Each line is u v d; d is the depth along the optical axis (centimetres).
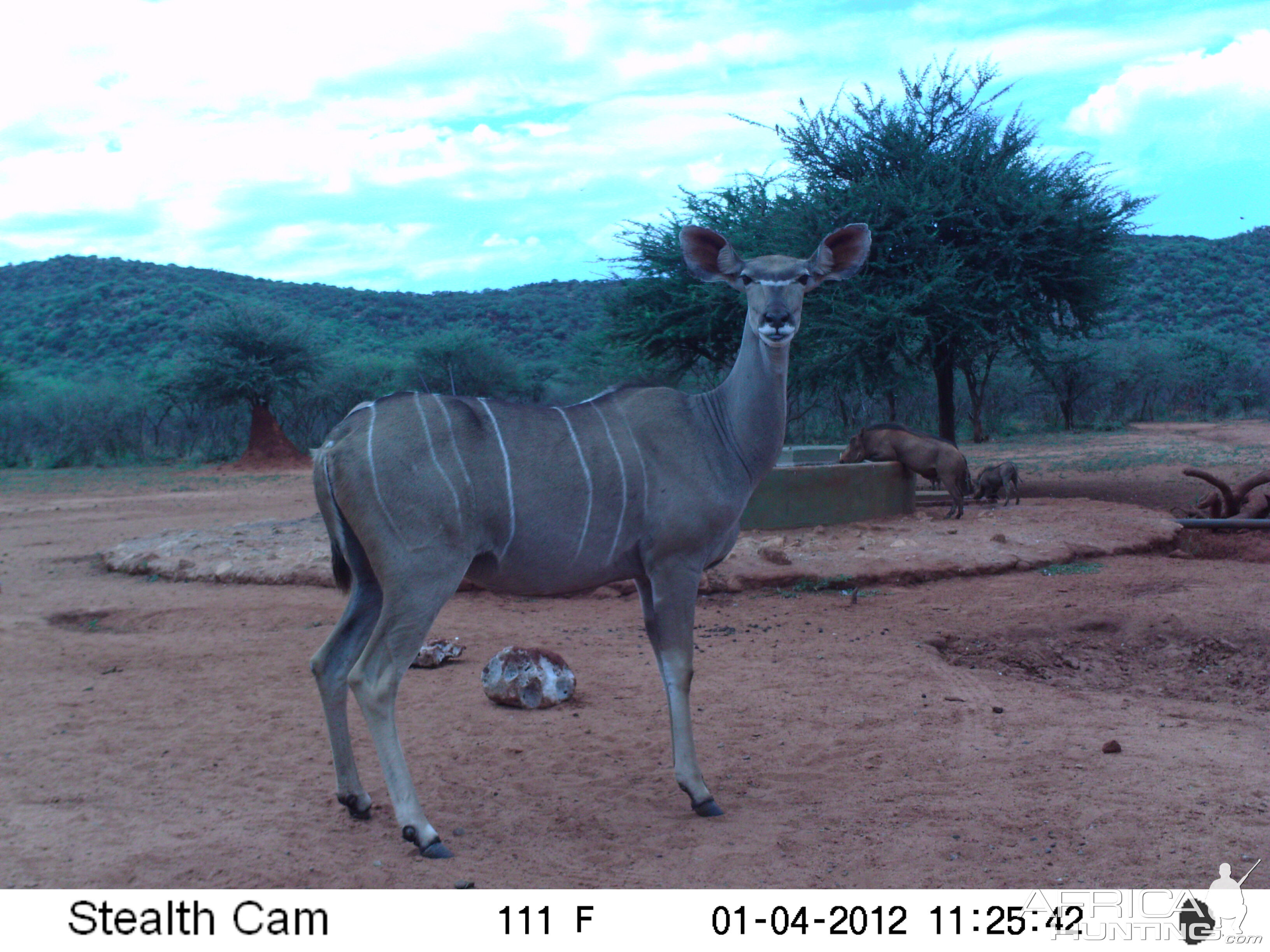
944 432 1823
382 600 462
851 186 1686
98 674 738
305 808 479
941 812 465
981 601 918
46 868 407
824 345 1667
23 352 7050
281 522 1479
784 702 647
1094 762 526
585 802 488
